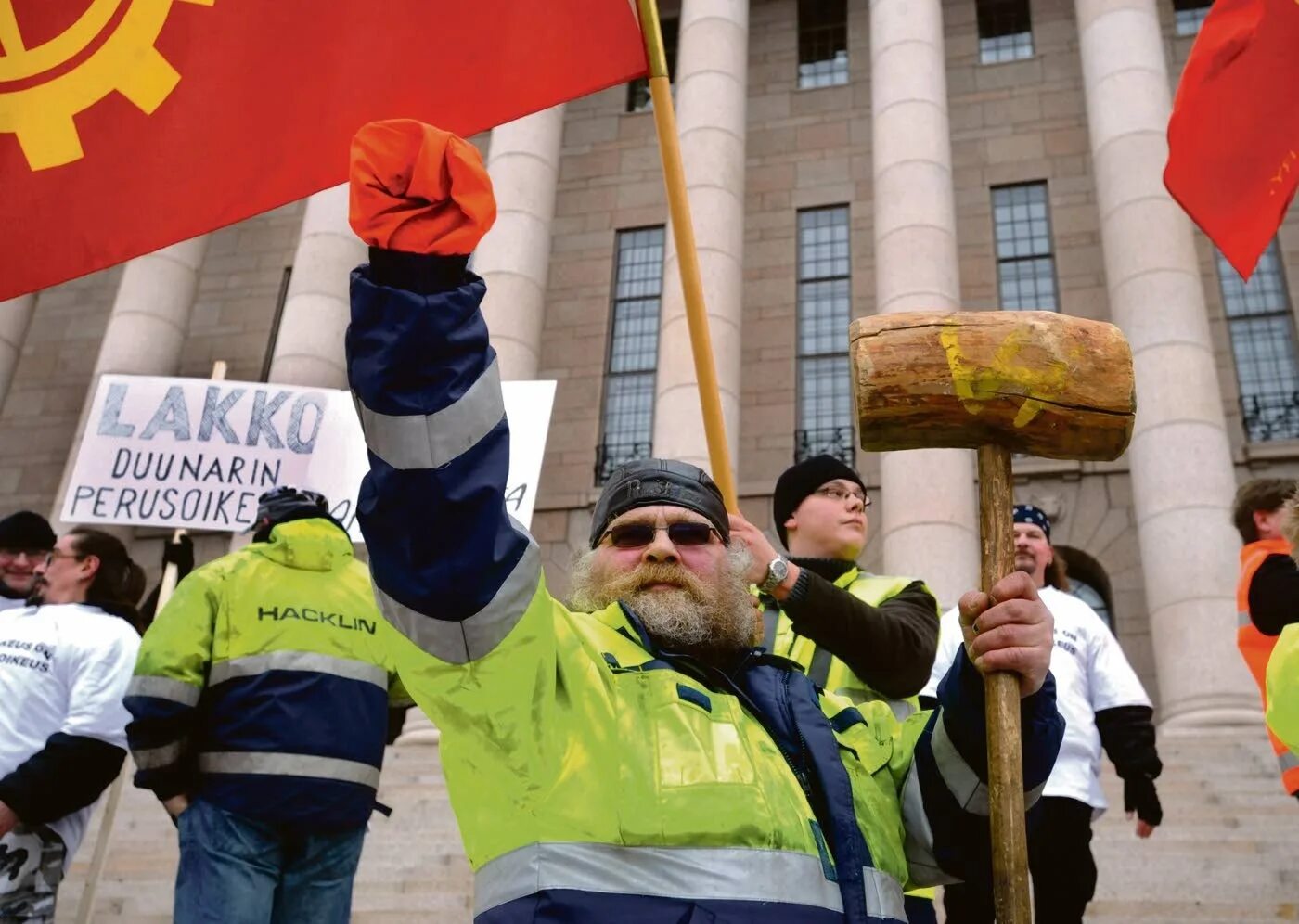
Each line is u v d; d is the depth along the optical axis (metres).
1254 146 5.45
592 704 2.10
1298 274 18.50
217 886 3.67
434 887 7.30
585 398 20.28
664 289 18.23
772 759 2.20
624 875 1.92
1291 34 5.48
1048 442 2.37
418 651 1.91
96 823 8.80
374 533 1.84
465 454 1.83
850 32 22.58
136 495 7.59
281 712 3.82
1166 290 15.41
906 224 17.03
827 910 2.02
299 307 18.34
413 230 1.84
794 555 4.08
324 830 3.87
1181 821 8.09
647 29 3.88
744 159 20.45
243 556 4.05
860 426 2.40
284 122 4.41
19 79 4.47
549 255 21.64
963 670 2.34
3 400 21.20
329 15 4.47
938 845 2.39
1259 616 4.67
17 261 4.38
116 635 4.54
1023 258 19.88
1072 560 17.77
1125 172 16.44
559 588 18.75
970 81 21.42
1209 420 14.57
